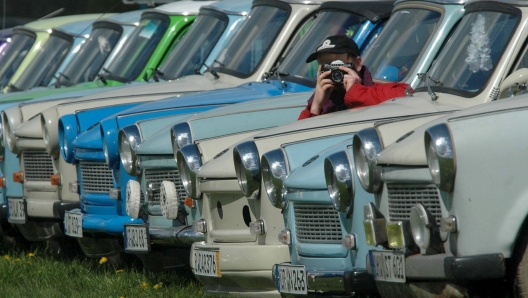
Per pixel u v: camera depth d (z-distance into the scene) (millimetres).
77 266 26500
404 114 17703
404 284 14680
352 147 16125
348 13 26000
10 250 30781
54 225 27500
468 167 13633
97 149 24734
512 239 13484
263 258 18000
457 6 21781
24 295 23438
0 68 41906
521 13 18344
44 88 36750
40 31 42125
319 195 16469
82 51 37375
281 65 25844
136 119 23719
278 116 21469
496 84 17812
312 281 16312
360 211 15883
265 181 17688
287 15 27641
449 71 18750
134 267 25562
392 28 23312
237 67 27562
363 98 19797
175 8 34781
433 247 14125
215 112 21422
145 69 33375
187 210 21609
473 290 14172
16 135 28016
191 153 20078
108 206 24750
